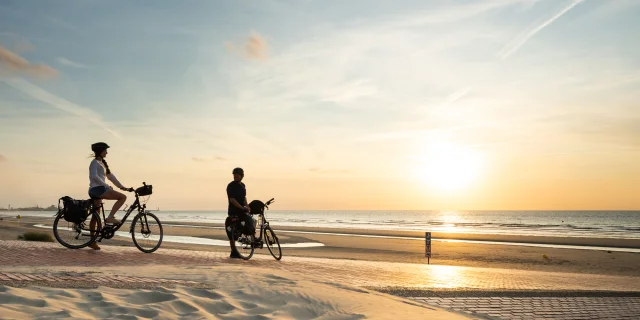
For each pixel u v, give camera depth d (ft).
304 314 16.07
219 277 21.59
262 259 38.06
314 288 20.12
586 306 24.66
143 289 17.25
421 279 32.04
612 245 101.55
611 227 246.88
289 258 44.21
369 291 22.41
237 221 35.76
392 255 72.84
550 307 23.76
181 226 183.42
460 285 29.91
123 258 28.99
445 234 144.46
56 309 12.99
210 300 16.07
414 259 67.51
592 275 49.32
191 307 14.87
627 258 73.05
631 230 207.10
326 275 29.63
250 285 19.67
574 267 62.03
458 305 22.74
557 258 72.59
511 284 32.86
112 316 12.91
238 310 15.48
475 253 79.05
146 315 13.56
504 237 131.64
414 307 19.36
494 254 77.77
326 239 110.32
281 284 20.38
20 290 14.62
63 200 31.42
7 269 20.53
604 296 28.55
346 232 148.66
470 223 331.77
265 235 38.50
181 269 24.06
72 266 23.94
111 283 17.75
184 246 71.31
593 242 109.70
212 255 36.81
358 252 76.64
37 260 25.39
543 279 39.19
